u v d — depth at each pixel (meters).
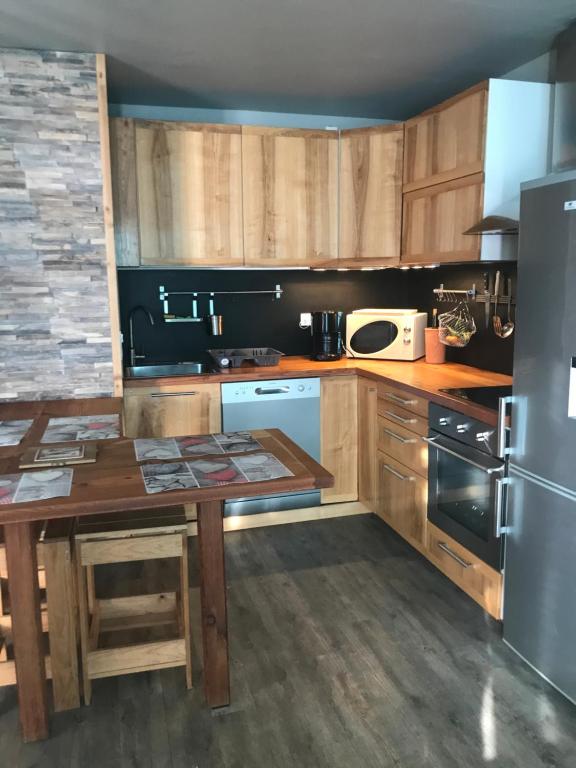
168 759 1.94
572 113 2.66
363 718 2.11
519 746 1.98
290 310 4.27
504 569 2.48
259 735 2.04
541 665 2.28
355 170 3.83
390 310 4.09
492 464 2.49
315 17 2.54
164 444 2.31
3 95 2.87
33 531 1.94
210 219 3.71
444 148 3.27
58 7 2.41
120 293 3.93
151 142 3.56
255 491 1.86
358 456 3.90
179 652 2.23
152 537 2.10
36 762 1.94
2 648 2.21
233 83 3.41
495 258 3.07
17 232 2.99
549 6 2.44
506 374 3.38
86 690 2.17
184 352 4.11
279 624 2.69
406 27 2.65
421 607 2.81
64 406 2.97
